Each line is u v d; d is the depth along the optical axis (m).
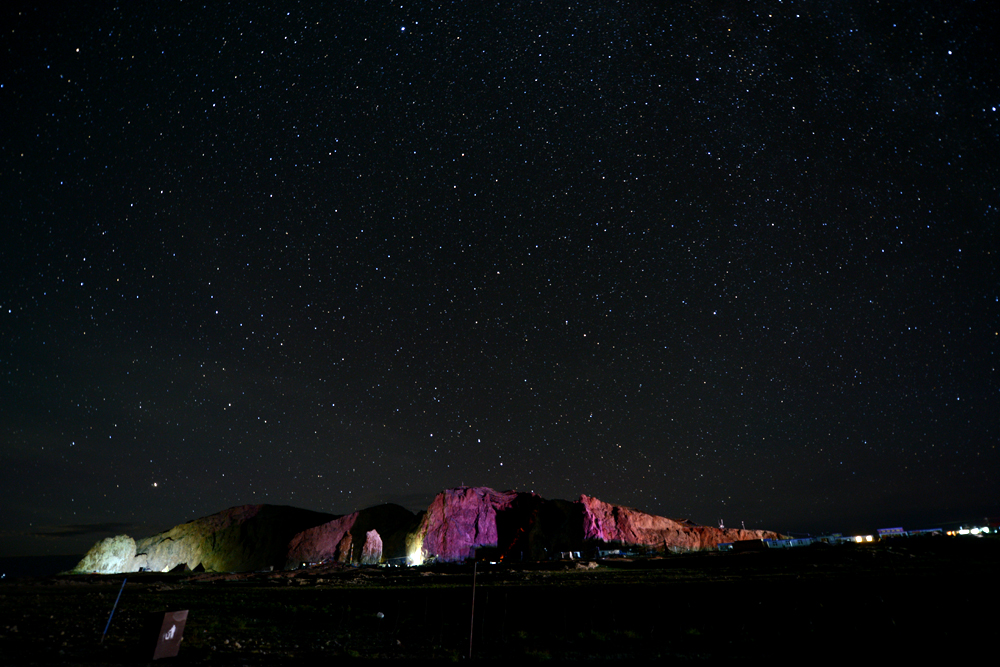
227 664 14.36
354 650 17.73
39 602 27.25
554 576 41.94
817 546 48.28
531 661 16.59
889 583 24.38
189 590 39.50
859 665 15.32
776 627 20.11
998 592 21.19
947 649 16.48
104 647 15.55
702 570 40.62
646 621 21.97
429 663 16.05
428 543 81.50
